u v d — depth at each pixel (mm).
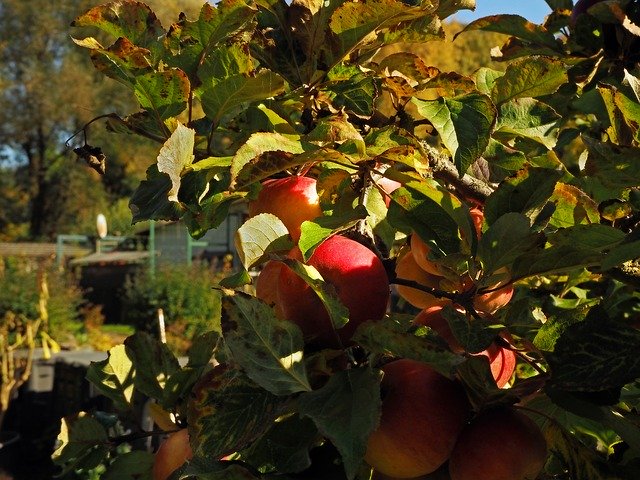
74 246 23266
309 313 647
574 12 1137
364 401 592
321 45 805
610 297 986
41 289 9992
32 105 24875
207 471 617
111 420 970
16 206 28438
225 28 752
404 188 742
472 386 638
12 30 25156
